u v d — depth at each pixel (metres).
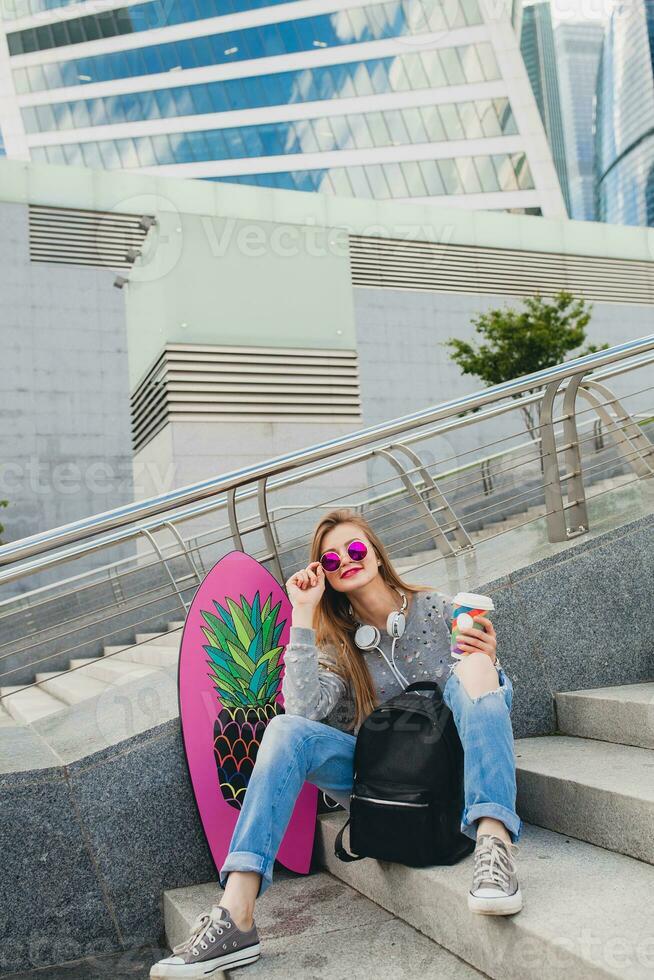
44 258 15.29
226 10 21.33
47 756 2.69
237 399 10.79
